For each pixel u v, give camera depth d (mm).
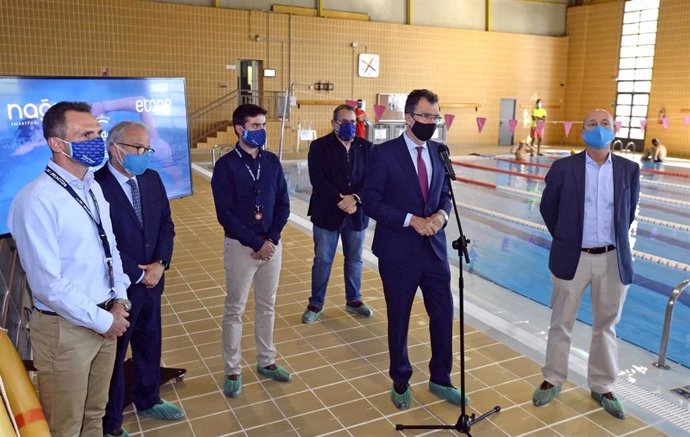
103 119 3834
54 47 13047
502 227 7930
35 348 2061
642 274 5965
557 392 2996
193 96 14781
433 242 2854
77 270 2010
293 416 2857
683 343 4195
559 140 19969
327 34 15922
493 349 3613
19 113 3012
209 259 5555
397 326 2895
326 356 3523
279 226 3064
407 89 17312
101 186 2430
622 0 17656
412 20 17125
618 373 3363
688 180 11930
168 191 4797
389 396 3059
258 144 2922
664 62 16578
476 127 18672
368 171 2908
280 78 15594
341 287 4781
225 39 14820
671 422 2809
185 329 3908
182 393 3072
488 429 2736
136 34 13852
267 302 3139
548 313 4367
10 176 2967
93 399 2275
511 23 18641
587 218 2783
